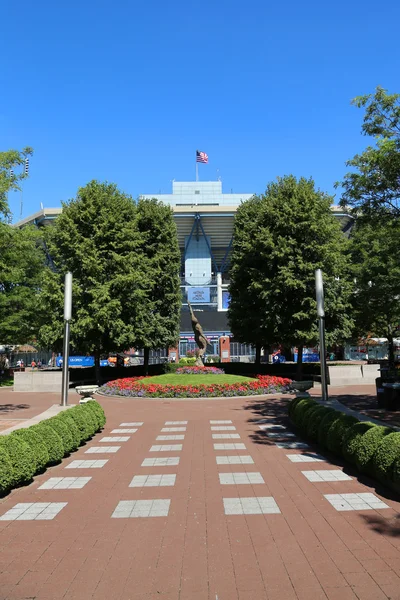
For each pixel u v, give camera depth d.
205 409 16.56
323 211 26.00
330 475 7.49
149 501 6.35
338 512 5.74
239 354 52.47
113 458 9.03
